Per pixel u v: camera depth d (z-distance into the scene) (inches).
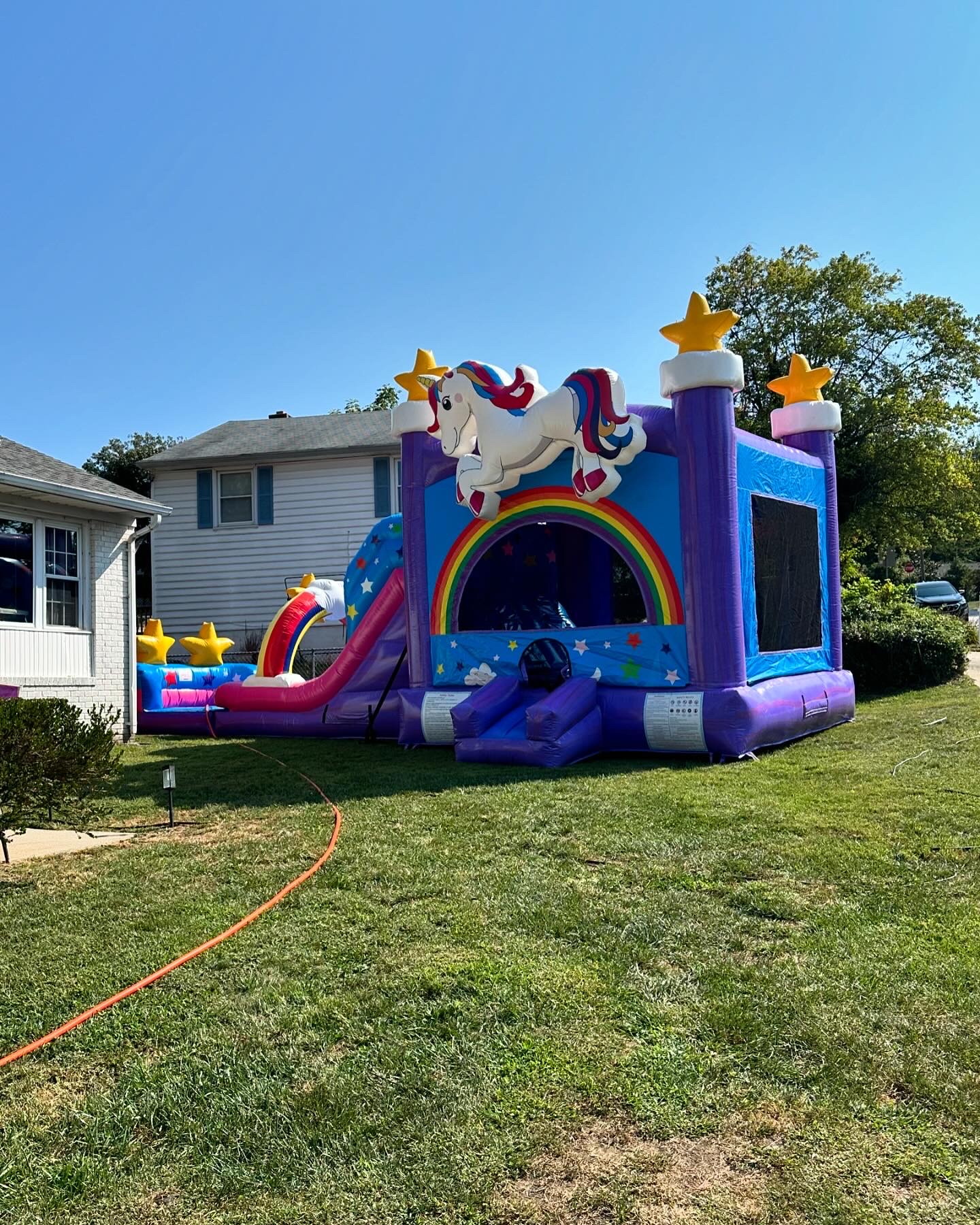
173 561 859.4
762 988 127.5
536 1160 92.4
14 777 203.0
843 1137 94.1
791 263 1003.3
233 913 168.9
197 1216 86.1
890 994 124.1
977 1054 108.3
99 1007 129.3
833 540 433.1
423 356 406.9
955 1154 90.8
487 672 379.6
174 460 842.2
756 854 191.2
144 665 558.3
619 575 376.5
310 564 835.4
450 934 153.0
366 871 191.0
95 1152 96.5
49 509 479.2
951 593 1031.0
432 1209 85.7
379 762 353.7
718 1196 85.9
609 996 127.2
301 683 493.0
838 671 419.5
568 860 193.6
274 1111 102.3
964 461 1027.9
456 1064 110.8
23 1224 85.4
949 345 971.3
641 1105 100.7
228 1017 125.3
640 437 331.3
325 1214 85.7
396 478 824.9
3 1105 106.1
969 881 168.9
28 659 461.1
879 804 233.1
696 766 309.7
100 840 235.6
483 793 269.7
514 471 359.9
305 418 960.9
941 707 436.8
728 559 326.6
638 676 343.9
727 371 324.2
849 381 980.6
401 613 450.3
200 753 417.1
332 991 132.4
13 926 166.7
